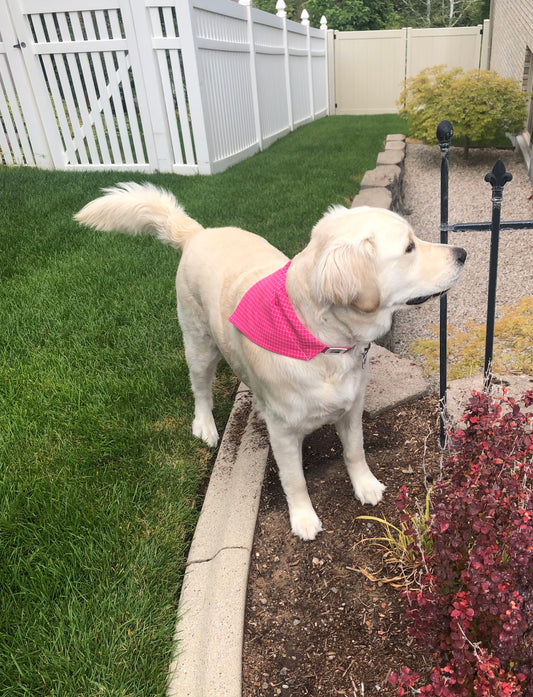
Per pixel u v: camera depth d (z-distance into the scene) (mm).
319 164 6598
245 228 4328
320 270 1447
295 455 1786
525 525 1144
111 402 2426
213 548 1752
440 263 1616
